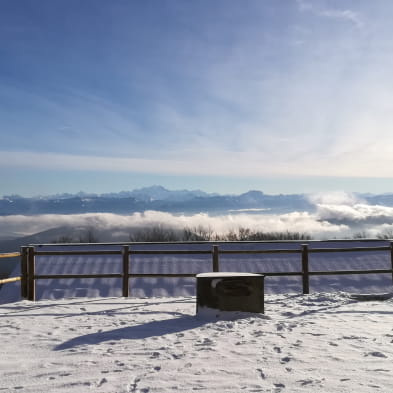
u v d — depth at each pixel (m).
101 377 3.87
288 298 9.04
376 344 4.93
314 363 4.18
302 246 9.55
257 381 3.67
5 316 7.32
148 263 13.77
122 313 7.50
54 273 13.20
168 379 3.78
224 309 6.86
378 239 14.25
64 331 6.03
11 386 3.68
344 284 12.30
